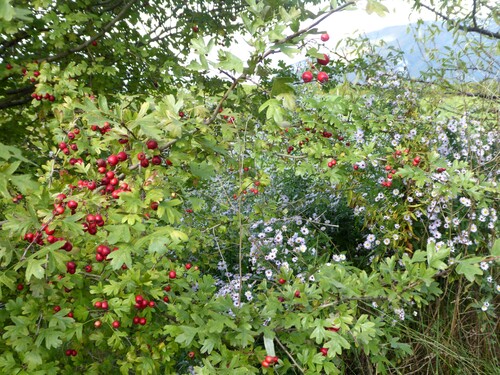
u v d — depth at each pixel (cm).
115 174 214
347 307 235
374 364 296
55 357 229
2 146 159
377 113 389
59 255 169
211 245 397
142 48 479
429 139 368
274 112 202
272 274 346
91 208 197
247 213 435
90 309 234
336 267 248
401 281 224
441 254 220
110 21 464
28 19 131
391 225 354
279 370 238
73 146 254
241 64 198
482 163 349
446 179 308
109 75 464
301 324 229
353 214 420
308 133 338
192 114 254
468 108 399
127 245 176
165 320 260
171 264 256
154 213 215
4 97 525
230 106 368
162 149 217
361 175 375
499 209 334
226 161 276
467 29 484
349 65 454
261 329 223
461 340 309
